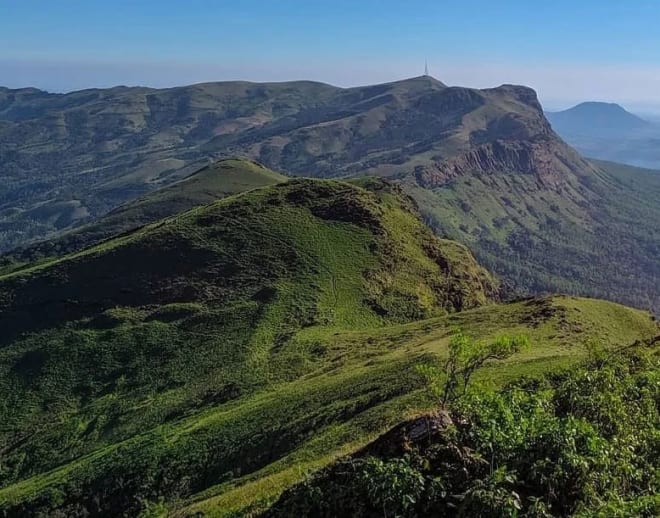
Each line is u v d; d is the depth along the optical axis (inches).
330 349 3078.2
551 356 1850.4
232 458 1915.6
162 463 2052.2
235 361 3191.4
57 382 3403.1
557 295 3100.4
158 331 3656.5
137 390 3186.5
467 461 642.8
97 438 2842.0
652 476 668.7
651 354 1378.0
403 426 707.4
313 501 690.2
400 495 596.7
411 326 3201.3
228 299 3907.5
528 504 596.1
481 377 1539.1
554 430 649.6
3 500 2241.6
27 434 3038.9
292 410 2062.0
